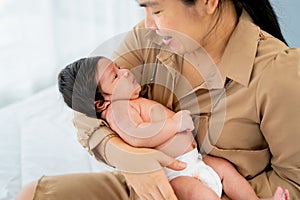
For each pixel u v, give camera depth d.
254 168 1.07
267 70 0.99
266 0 1.10
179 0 0.95
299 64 0.99
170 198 0.97
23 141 1.64
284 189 1.02
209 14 0.99
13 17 2.31
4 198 1.33
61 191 1.14
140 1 0.98
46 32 2.43
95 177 1.19
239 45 1.03
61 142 1.64
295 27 1.83
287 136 0.98
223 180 1.06
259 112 1.00
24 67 2.38
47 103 1.94
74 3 2.50
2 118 1.82
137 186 0.99
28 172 1.46
